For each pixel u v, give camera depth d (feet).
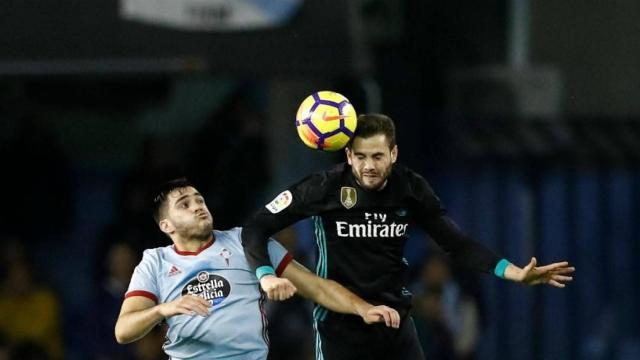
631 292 144.25
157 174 137.49
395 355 84.07
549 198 143.13
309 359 129.59
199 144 141.49
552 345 142.72
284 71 117.08
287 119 142.31
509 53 141.79
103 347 134.82
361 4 126.21
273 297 77.97
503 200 142.72
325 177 81.87
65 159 149.59
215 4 116.57
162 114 154.71
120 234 135.64
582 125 142.41
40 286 140.15
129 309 81.05
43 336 138.21
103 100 154.30
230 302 81.66
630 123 142.31
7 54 116.47
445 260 133.69
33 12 116.88
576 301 143.33
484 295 139.95
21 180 146.72
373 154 79.25
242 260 82.58
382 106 136.98
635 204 143.74
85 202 153.58
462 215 142.82
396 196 81.51
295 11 117.19
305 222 141.59
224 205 138.92
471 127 141.59
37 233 148.36
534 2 142.61
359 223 81.46
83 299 148.66
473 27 140.67
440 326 132.26
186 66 116.06
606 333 143.64
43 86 151.64
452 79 140.05
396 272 82.89
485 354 141.28
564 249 143.43
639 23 142.31
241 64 116.67
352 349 83.87
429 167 141.59
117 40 116.67
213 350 81.71
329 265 82.33
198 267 81.92
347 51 117.60
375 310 79.20
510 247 143.13
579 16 142.72
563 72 142.61
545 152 142.10
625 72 142.51
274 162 142.51
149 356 134.21
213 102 153.69
